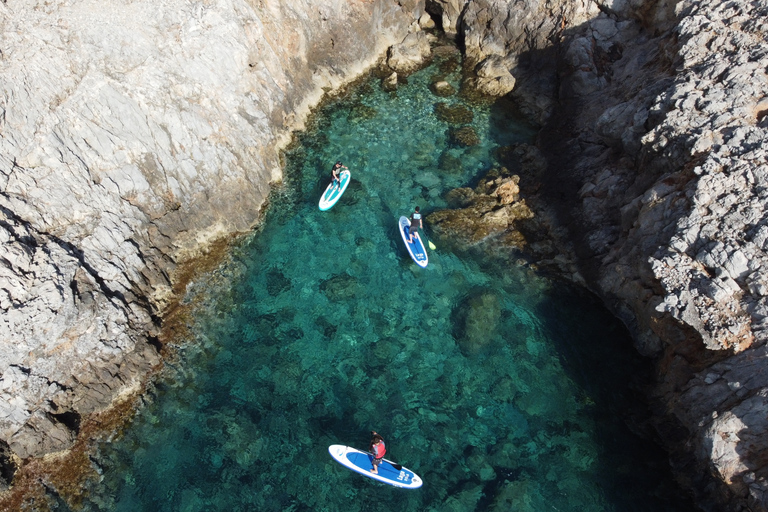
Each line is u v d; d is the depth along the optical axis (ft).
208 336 64.39
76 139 63.98
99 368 57.77
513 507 52.80
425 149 87.20
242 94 77.56
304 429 57.88
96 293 59.00
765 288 51.26
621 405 59.98
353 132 88.89
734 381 51.06
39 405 53.88
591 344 65.16
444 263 72.84
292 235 75.10
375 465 55.26
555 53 91.97
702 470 52.26
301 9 87.81
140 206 67.72
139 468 54.60
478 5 98.58
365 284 70.38
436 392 61.21
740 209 55.42
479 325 66.03
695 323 53.21
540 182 80.64
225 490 53.36
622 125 73.41
